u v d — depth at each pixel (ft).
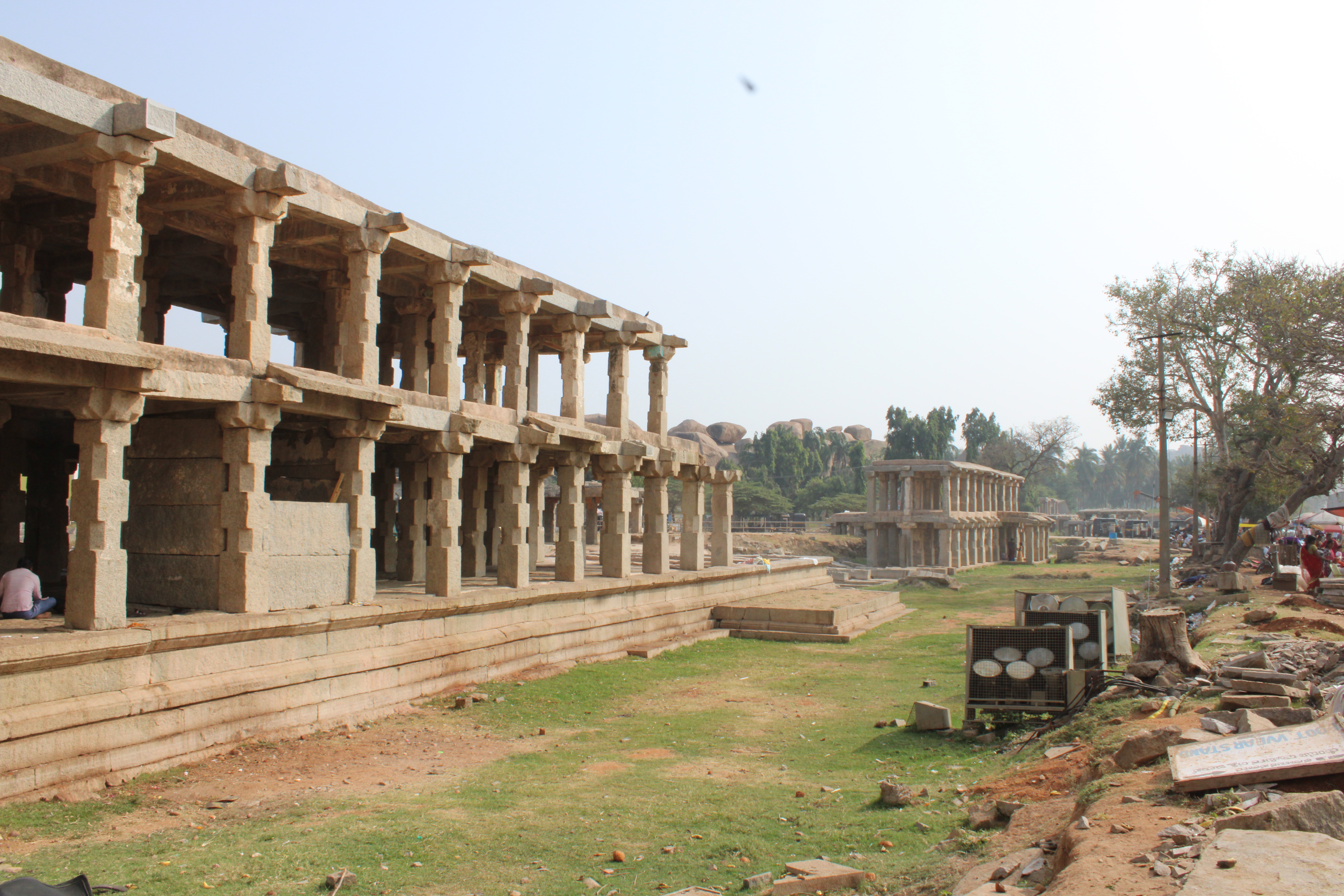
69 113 37.68
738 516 281.74
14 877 23.03
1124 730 34.06
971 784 35.22
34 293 58.95
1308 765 21.99
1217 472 124.36
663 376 89.61
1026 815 27.50
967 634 44.70
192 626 41.06
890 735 46.09
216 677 42.55
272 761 41.42
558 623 68.80
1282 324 109.29
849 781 37.76
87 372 38.40
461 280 61.52
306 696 46.83
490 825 32.35
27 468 62.39
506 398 67.87
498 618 62.85
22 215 54.75
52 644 35.19
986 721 45.85
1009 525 224.53
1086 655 46.37
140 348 40.01
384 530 82.38
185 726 40.52
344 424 52.75
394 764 41.60
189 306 78.13
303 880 27.22
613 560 79.25
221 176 44.88
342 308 69.87
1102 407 139.13
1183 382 129.90
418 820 32.89
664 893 26.03
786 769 40.45
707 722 51.06
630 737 47.32
